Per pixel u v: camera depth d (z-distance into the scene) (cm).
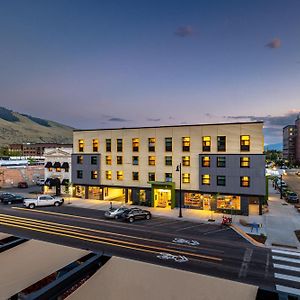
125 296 595
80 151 4944
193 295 603
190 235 2589
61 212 3666
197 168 3956
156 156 4250
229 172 3738
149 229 2805
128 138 4488
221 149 3825
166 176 4166
